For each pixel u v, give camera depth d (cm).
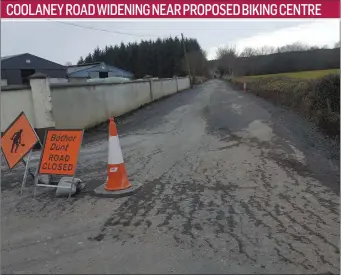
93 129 1339
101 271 327
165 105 2248
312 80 1222
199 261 337
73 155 556
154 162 751
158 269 326
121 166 562
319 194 508
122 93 1769
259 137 945
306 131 971
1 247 390
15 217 478
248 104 1920
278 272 312
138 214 463
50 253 369
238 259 337
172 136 1070
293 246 357
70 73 5531
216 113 1592
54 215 477
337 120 855
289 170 634
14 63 4403
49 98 1024
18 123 614
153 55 9356
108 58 9569
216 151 819
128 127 1354
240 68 7169
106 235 405
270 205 473
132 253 359
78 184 575
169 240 383
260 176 607
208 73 11388
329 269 314
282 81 1870
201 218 439
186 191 549
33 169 747
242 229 402
